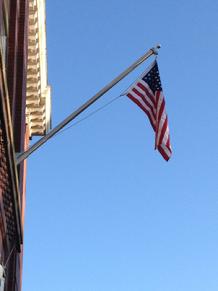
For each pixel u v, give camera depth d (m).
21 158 24.25
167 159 22.36
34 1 41.19
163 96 23.14
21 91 33.69
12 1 33.38
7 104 21.80
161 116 22.66
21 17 35.44
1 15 26.34
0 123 21.97
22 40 34.75
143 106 23.08
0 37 26.53
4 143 22.78
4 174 24.00
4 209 25.20
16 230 28.36
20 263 40.12
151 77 23.38
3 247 26.39
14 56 32.31
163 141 22.30
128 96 23.06
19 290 40.38
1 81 20.86
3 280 21.67
